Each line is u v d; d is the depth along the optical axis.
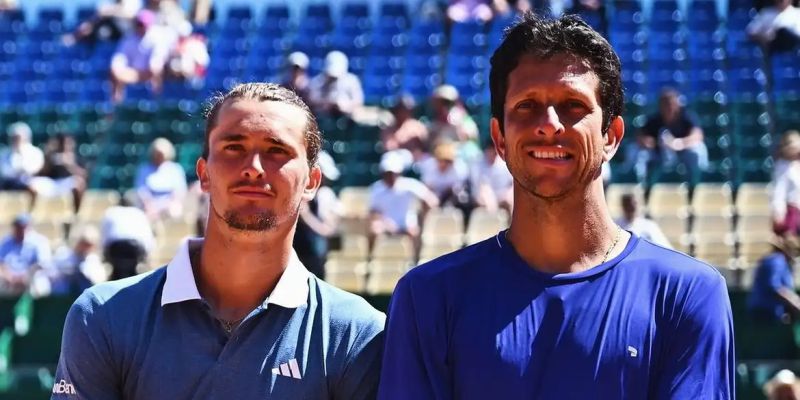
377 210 10.04
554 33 2.96
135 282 3.29
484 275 3.00
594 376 2.84
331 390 3.22
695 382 2.83
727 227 10.08
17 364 9.16
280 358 3.20
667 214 10.33
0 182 12.02
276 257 3.24
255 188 3.13
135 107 13.71
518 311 2.92
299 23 15.98
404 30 15.59
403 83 14.44
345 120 12.67
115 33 15.96
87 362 3.19
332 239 9.35
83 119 14.01
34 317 9.30
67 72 15.51
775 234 9.23
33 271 9.74
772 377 7.85
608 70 2.97
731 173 11.45
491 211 10.17
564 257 2.99
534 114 2.95
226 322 3.22
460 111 11.45
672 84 13.61
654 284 2.93
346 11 16.16
